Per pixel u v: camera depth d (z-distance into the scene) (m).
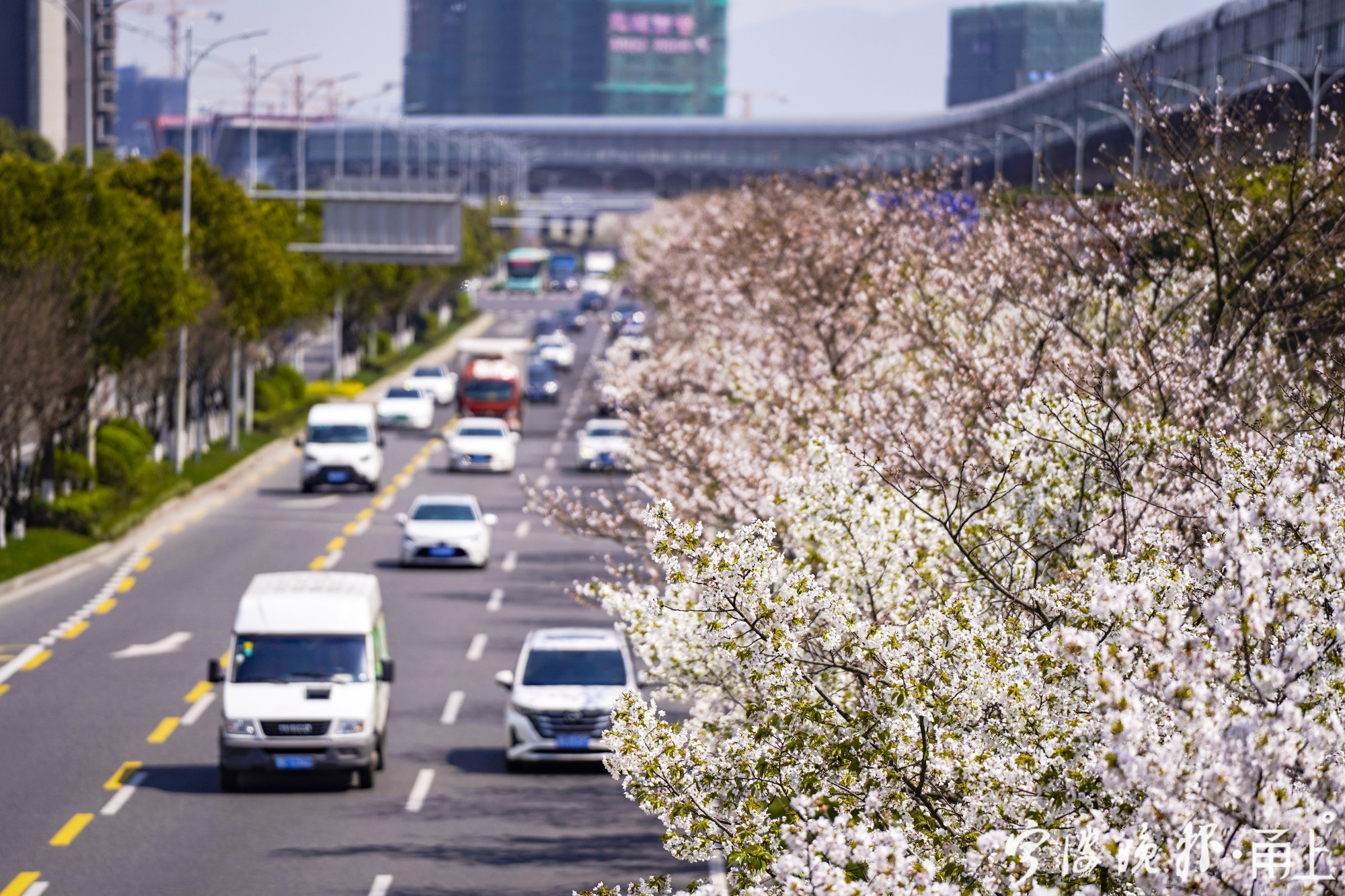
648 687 67.38
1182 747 18.27
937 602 29.75
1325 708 20.81
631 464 63.81
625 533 58.94
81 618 84.88
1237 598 19.31
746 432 56.50
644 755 25.14
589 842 50.09
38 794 54.19
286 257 167.50
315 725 55.25
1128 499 31.84
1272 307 40.28
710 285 85.56
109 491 118.12
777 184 89.31
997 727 24.48
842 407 49.00
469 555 101.81
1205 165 46.84
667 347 86.50
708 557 24.95
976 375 42.78
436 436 179.12
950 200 73.19
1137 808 19.72
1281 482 22.27
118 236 107.12
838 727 25.11
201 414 150.12
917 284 52.03
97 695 68.94
